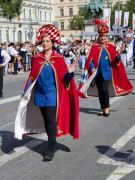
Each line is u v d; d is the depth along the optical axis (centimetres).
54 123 664
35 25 10331
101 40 1029
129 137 810
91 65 1019
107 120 982
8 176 598
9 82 2019
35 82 663
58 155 695
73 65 657
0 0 4194
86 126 918
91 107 1170
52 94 658
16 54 2544
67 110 679
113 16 7819
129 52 2167
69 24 11469
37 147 748
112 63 1030
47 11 11288
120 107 1160
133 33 2447
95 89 1071
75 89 672
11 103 1275
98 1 4516
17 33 9825
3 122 977
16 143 779
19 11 4397
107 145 756
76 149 731
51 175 599
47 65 657
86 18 4606
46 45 656
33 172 613
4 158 684
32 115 690
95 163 650
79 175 597
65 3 11738
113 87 1062
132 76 2123
